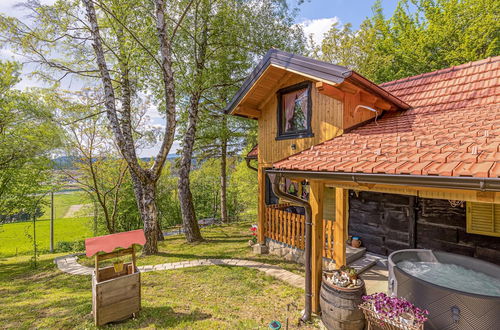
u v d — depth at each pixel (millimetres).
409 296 3951
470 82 5363
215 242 10445
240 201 25125
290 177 4438
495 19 14508
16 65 10742
